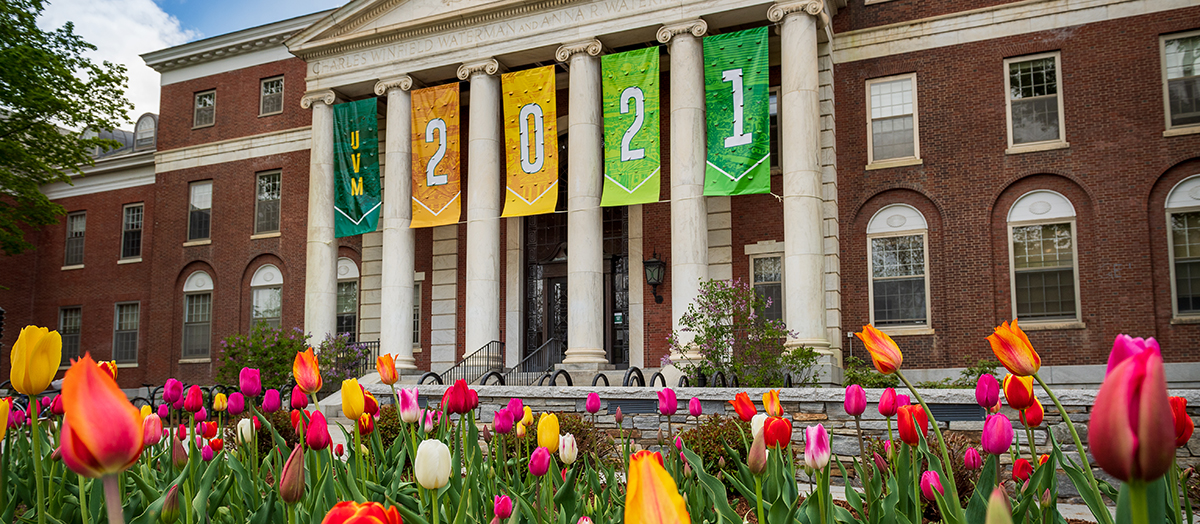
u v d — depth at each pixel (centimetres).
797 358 1711
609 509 422
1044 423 1017
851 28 2153
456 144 2256
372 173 2389
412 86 2412
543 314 2500
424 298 2580
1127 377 123
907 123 2089
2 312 2091
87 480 427
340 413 1916
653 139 2019
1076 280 1917
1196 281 1833
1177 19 1900
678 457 461
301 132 2827
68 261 3347
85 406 147
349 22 2428
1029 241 1969
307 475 439
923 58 2086
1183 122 1881
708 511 411
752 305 1811
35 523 385
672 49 2048
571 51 2139
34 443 316
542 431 357
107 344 3170
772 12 1967
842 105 2139
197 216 2978
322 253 2408
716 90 1978
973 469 409
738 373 1705
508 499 314
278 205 2839
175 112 3069
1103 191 1914
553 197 2108
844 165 2116
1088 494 343
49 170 2453
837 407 1127
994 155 2002
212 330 2856
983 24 2047
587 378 2012
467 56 2273
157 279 2989
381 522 139
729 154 1944
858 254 2080
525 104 2159
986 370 1805
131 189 3259
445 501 380
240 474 416
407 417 438
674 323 1952
